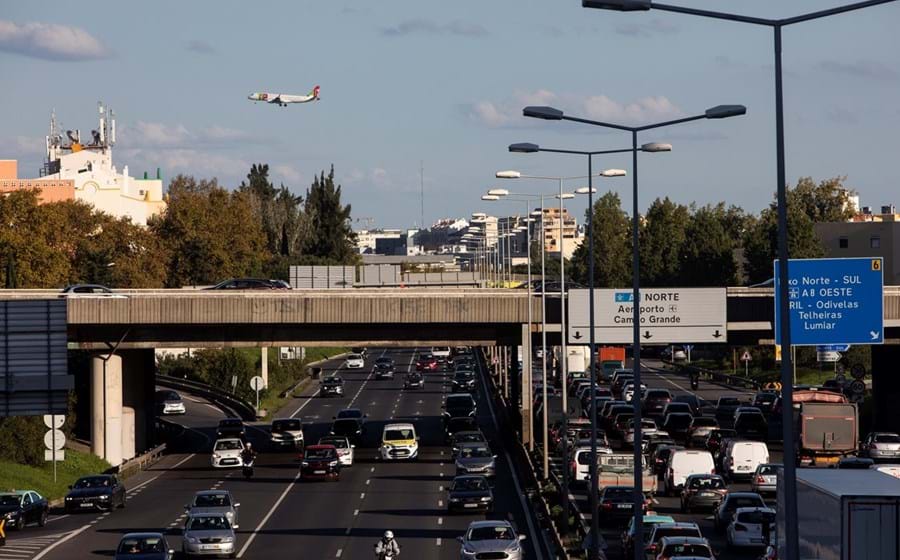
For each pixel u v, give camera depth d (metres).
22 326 158.88
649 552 136.75
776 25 81.75
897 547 87.56
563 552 141.62
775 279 182.25
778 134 82.12
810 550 95.38
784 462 80.75
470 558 143.00
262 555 158.00
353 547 163.12
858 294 179.50
